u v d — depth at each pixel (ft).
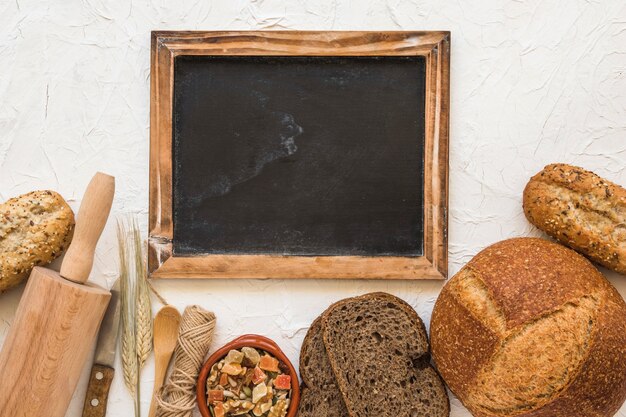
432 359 2.72
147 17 2.72
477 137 2.74
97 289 2.56
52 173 2.74
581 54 2.74
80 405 2.72
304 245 2.70
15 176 2.73
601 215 2.55
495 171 2.74
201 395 2.61
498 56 2.74
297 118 2.70
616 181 2.73
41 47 2.74
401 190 2.70
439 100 2.67
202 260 2.68
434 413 2.62
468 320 2.47
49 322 2.47
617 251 2.52
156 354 2.70
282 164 2.71
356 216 2.70
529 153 2.74
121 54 2.73
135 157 2.74
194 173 2.70
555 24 2.74
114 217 2.73
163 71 2.67
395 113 2.70
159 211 2.68
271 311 2.73
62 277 2.53
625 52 2.73
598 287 2.49
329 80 2.70
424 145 2.69
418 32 2.67
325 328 2.59
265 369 2.61
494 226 2.74
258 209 2.70
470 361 2.46
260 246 2.70
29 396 2.48
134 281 2.72
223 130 2.70
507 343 2.42
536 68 2.74
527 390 2.42
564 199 2.58
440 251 2.68
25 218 2.58
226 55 2.68
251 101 2.70
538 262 2.48
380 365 2.60
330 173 2.70
